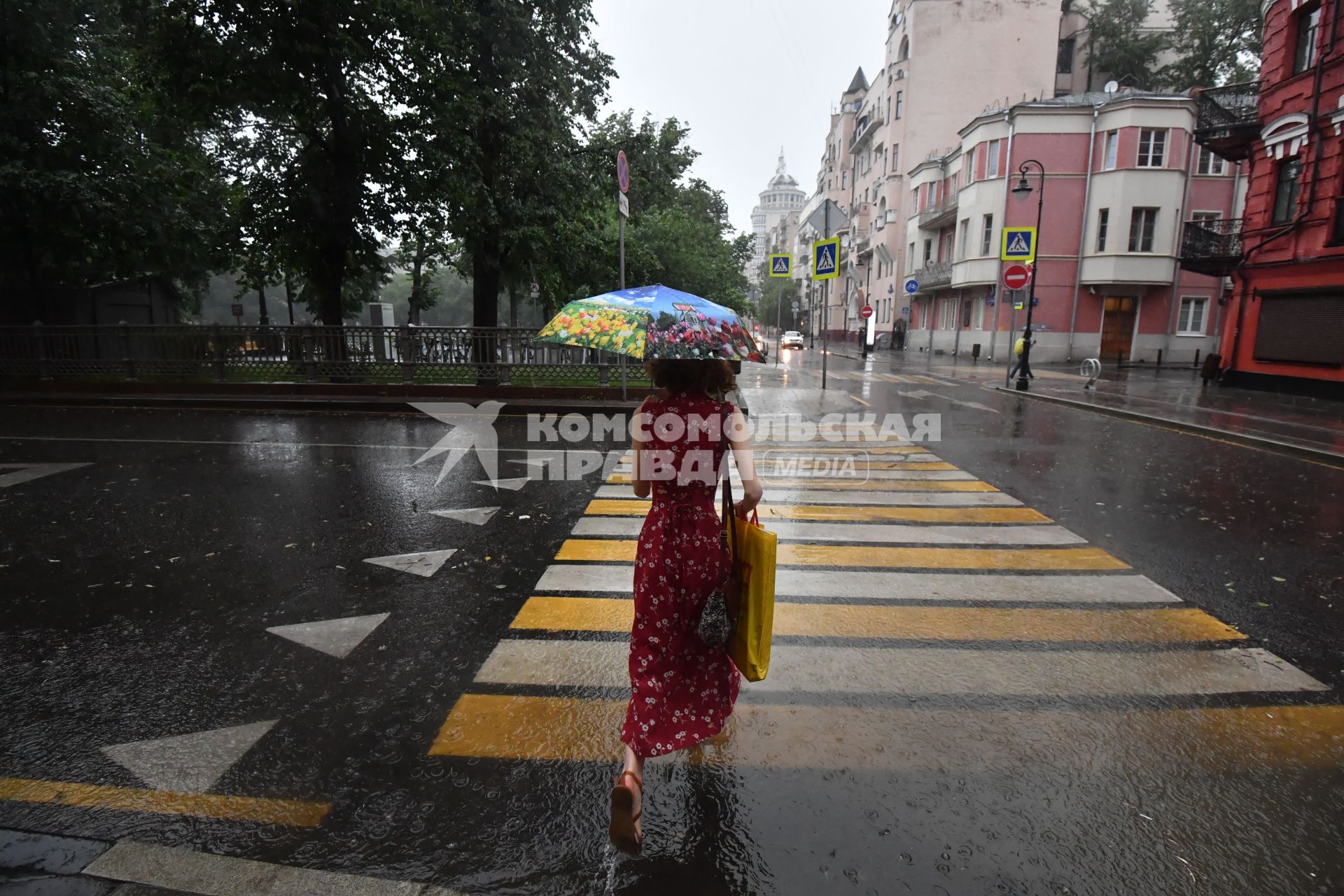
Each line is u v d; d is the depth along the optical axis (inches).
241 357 554.9
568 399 524.4
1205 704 121.7
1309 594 170.6
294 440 388.5
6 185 562.6
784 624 153.6
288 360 551.5
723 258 1376.7
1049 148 1138.0
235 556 197.8
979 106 1563.7
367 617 156.9
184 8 487.5
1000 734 112.7
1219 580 179.8
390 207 617.9
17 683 128.3
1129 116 1071.6
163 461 329.4
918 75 1585.9
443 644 143.9
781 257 1007.0
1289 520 234.8
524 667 134.3
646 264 878.4
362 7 516.4
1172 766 104.7
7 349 565.6
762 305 3681.1
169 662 136.6
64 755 107.2
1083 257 1145.4
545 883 83.4
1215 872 84.1
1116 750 108.6
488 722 116.0
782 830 91.7
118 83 683.4
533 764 105.4
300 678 130.2
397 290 3452.3
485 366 537.0
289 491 272.1
